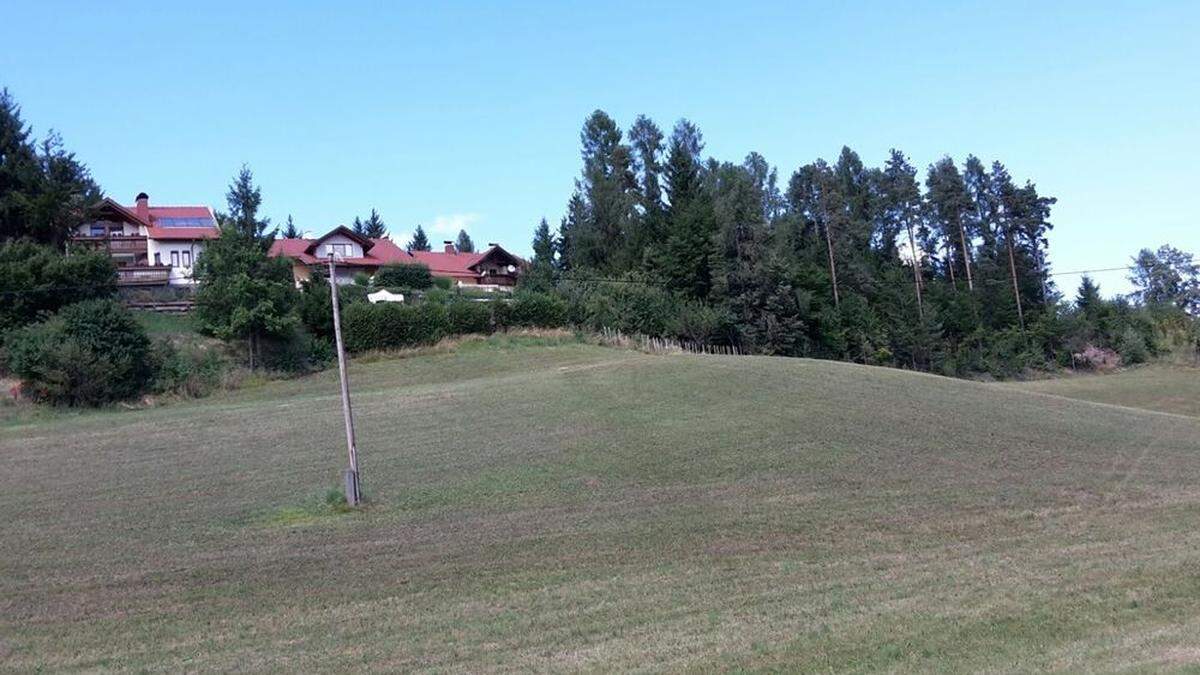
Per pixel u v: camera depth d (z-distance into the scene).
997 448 30.30
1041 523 20.61
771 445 29.81
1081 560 17.12
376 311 60.47
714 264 87.62
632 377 44.69
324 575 17.53
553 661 12.45
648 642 13.10
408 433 33.97
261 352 54.56
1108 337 101.12
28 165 62.41
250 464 29.39
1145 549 17.91
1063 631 12.89
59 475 28.39
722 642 12.91
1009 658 11.67
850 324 94.31
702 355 57.75
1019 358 96.56
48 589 16.98
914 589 15.48
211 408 42.88
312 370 55.62
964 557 17.72
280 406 41.78
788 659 12.07
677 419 34.53
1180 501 22.91
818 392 40.03
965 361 94.69
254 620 14.98
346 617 14.99
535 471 27.03
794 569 17.16
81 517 22.94
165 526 21.84
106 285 54.38
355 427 35.56
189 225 81.56
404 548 19.39
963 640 12.62
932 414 36.09
